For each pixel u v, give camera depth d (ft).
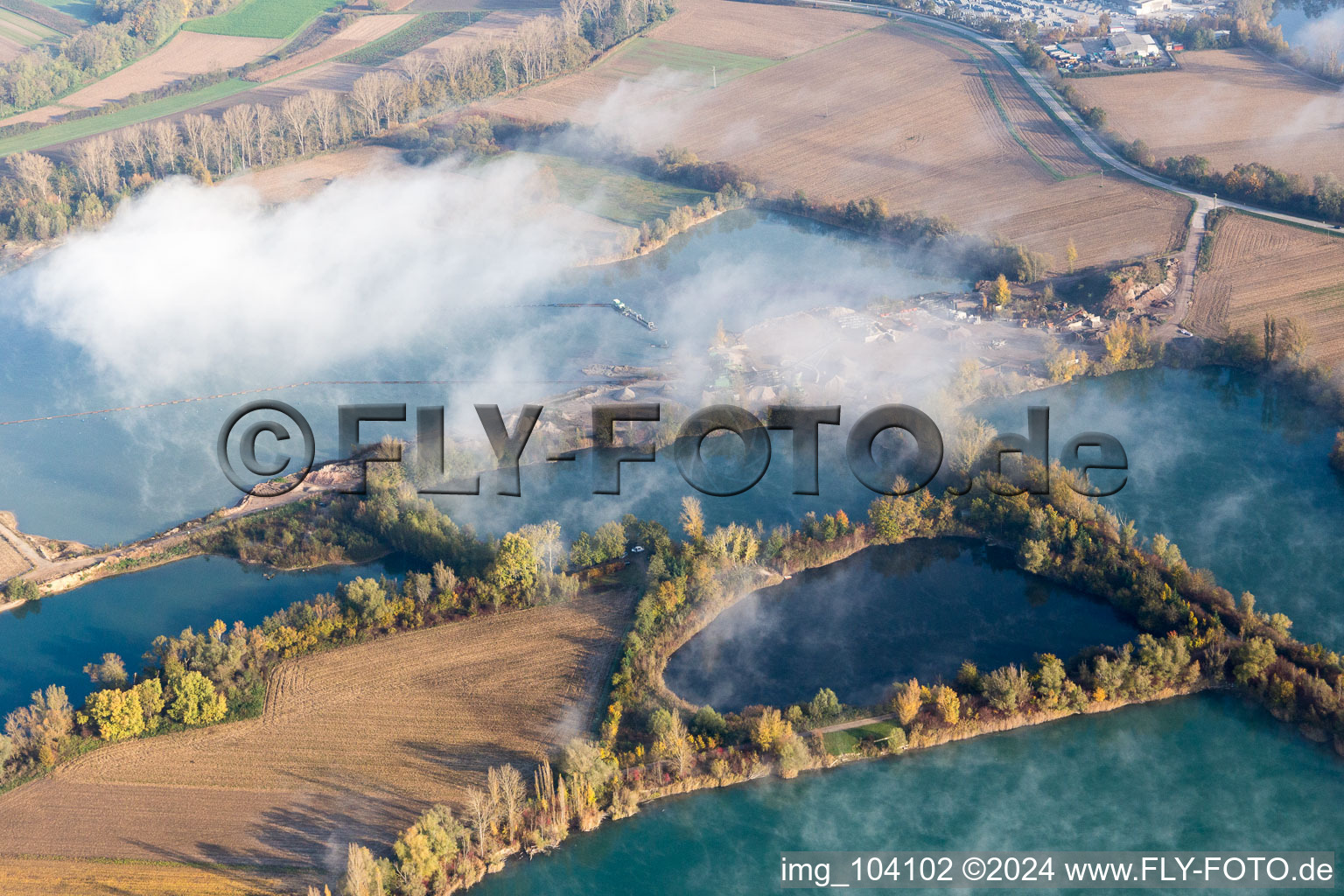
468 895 622.95
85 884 608.19
